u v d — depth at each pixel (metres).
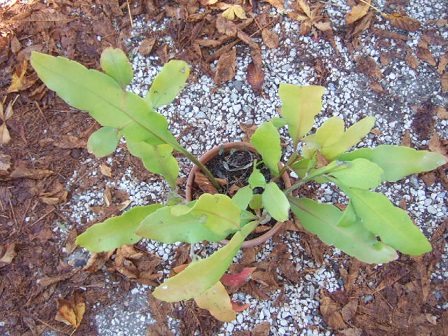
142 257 0.80
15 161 0.84
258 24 0.91
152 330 0.77
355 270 0.80
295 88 0.56
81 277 0.79
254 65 0.89
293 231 0.81
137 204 0.83
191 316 0.78
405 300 0.78
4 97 0.87
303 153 0.61
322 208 0.65
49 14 0.91
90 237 0.57
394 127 0.86
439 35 0.91
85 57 0.89
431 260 0.80
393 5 0.92
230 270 0.79
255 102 0.87
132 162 0.84
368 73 0.89
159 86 0.56
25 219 0.82
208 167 0.77
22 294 0.78
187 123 0.86
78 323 0.77
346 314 0.78
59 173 0.84
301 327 0.78
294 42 0.90
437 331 0.77
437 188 0.84
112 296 0.79
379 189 0.84
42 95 0.87
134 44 0.90
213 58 0.89
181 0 0.91
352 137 0.58
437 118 0.87
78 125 0.86
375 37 0.90
